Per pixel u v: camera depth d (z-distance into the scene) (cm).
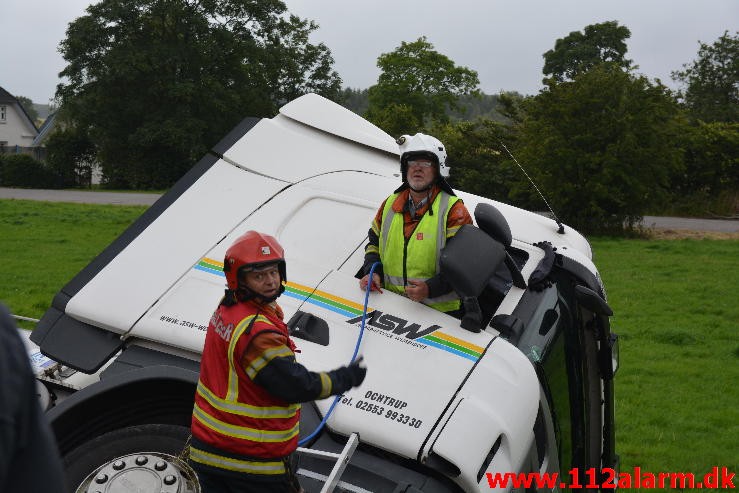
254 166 447
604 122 2567
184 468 313
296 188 435
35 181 5172
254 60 5509
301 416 334
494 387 348
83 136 5344
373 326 365
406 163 384
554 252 445
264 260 272
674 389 953
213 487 280
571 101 2598
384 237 390
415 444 320
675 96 2714
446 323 371
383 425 327
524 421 351
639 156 2572
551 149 2625
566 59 7831
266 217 418
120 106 5169
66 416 331
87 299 381
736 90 6159
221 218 417
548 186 2636
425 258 380
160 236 407
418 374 346
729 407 886
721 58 6206
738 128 4025
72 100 5122
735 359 1111
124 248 404
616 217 2727
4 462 151
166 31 5306
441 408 333
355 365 282
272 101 5916
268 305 280
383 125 4800
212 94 5272
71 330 383
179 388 349
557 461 400
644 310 1445
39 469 160
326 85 5997
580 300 418
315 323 363
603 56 7950
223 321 274
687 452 728
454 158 3634
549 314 417
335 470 301
